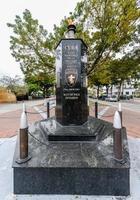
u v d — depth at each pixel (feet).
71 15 38.96
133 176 13.41
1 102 104.06
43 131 15.90
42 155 12.37
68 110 16.80
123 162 11.49
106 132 16.52
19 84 140.87
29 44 43.88
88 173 11.21
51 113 49.34
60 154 12.47
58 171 11.25
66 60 16.63
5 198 10.98
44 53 44.09
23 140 11.84
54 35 42.78
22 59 45.09
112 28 36.29
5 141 22.65
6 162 16.14
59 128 16.01
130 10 34.76
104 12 36.76
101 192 11.21
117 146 11.75
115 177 11.15
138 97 207.82
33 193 11.31
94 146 13.50
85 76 18.26
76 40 16.57
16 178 11.32
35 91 176.24
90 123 18.04
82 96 16.98
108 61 41.93
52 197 11.00
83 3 38.60
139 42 42.83
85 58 18.35
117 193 11.17
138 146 20.33
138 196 11.08
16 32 43.86
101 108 67.72
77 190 11.25
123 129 18.11
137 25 37.70
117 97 149.69
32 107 70.90
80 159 11.89
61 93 16.92
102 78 43.57
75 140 14.19
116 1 35.37
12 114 51.08
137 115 49.62
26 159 11.78
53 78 45.47
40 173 11.27
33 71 45.70
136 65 44.57
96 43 39.29
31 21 43.62
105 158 11.99
